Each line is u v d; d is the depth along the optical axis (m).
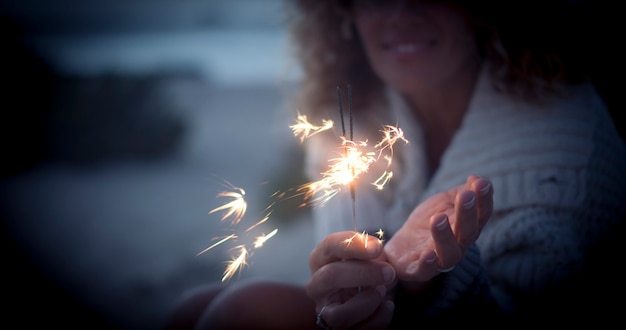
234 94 4.50
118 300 1.42
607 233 0.68
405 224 0.56
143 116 3.10
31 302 1.41
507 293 0.65
